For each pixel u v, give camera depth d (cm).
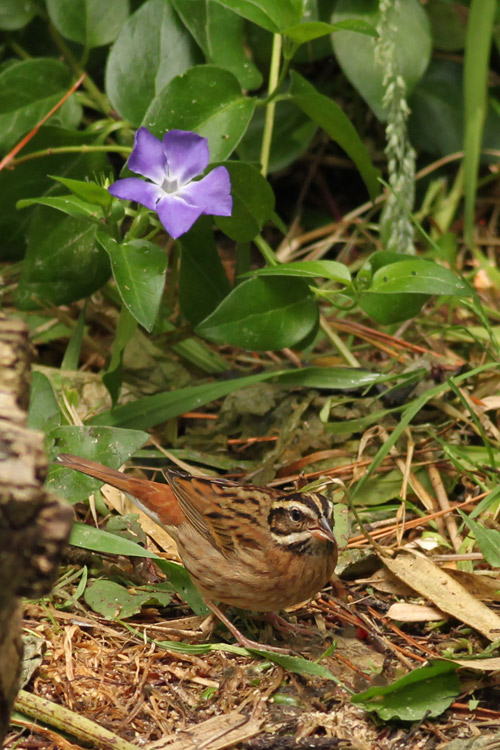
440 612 726
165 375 1006
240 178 880
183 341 1045
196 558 705
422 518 833
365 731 624
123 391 976
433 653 698
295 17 862
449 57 1291
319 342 1112
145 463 918
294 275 842
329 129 963
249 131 1192
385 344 1083
